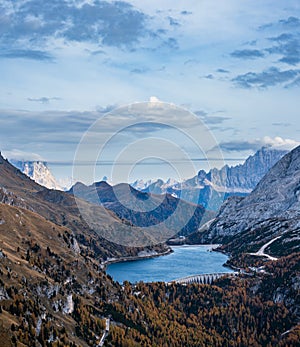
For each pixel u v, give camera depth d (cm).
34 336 17588
